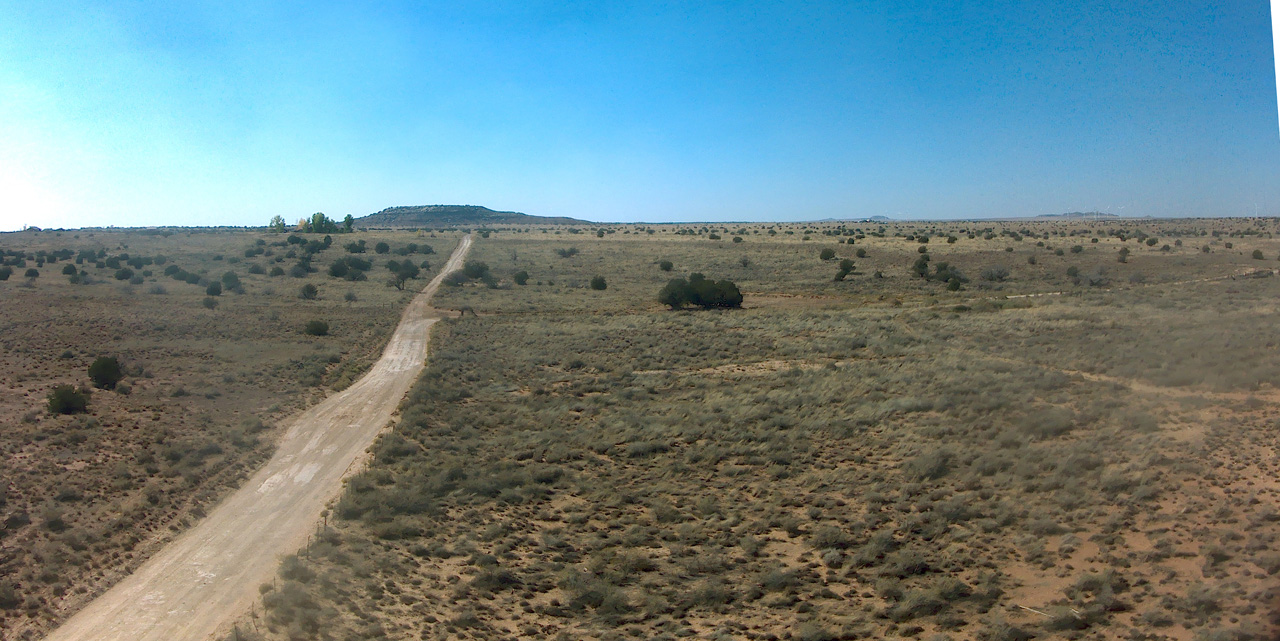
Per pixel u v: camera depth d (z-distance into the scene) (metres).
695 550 20.14
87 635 16.33
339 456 30.70
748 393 39.03
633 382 44.50
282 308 75.62
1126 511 19.03
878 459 26.58
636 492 25.25
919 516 20.81
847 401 34.84
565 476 27.45
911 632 14.88
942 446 26.34
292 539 21.78
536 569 19.39
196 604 17.73
